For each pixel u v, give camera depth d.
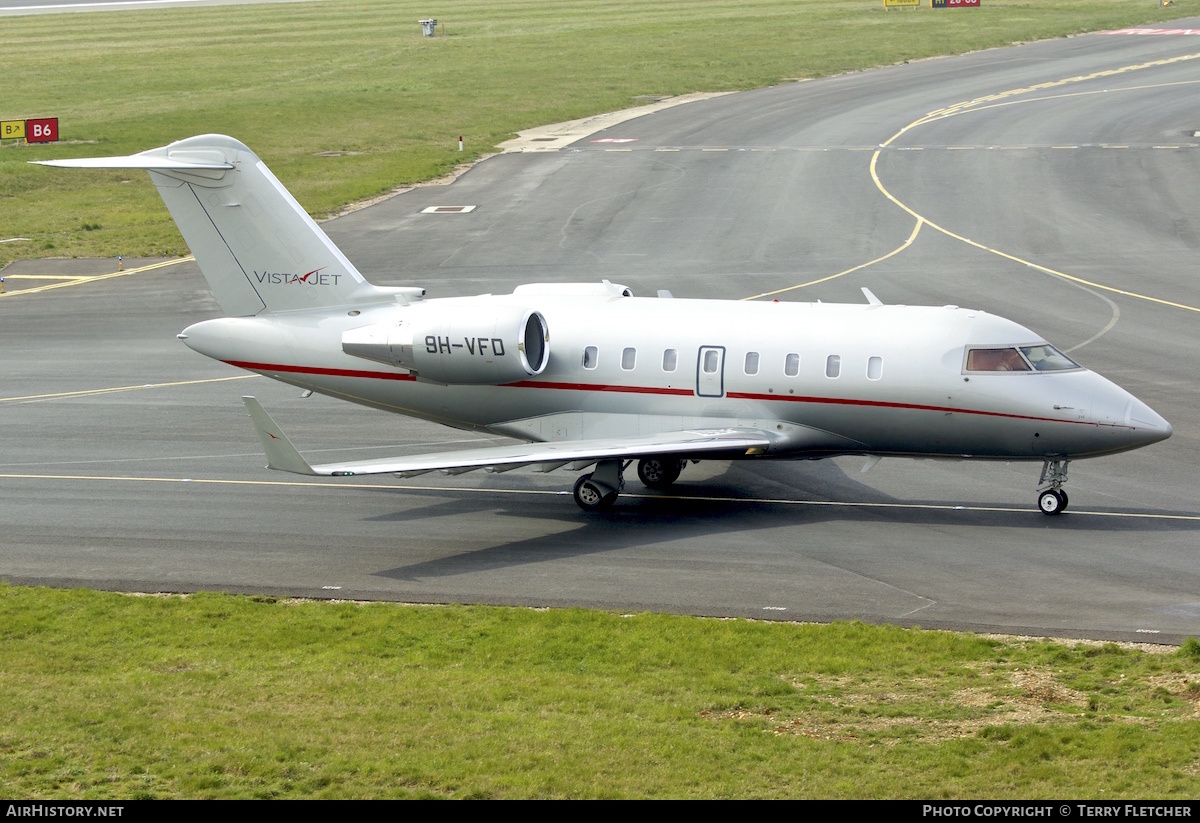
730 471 122.56
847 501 112.12
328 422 139.38
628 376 112.25
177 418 141.62
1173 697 69.00
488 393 116.06
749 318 111.38
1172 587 89.25
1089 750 61.09
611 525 106.69
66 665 76.50
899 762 60.09
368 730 63.03
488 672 74.75
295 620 85.19
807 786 56.59
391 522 108.06
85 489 117.06
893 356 106.38
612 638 80.69
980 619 83.94
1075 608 85.44
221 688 70.75
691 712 67.38
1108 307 179.25
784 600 88.19
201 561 98.31
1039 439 104.19
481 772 57.41
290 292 120.56
